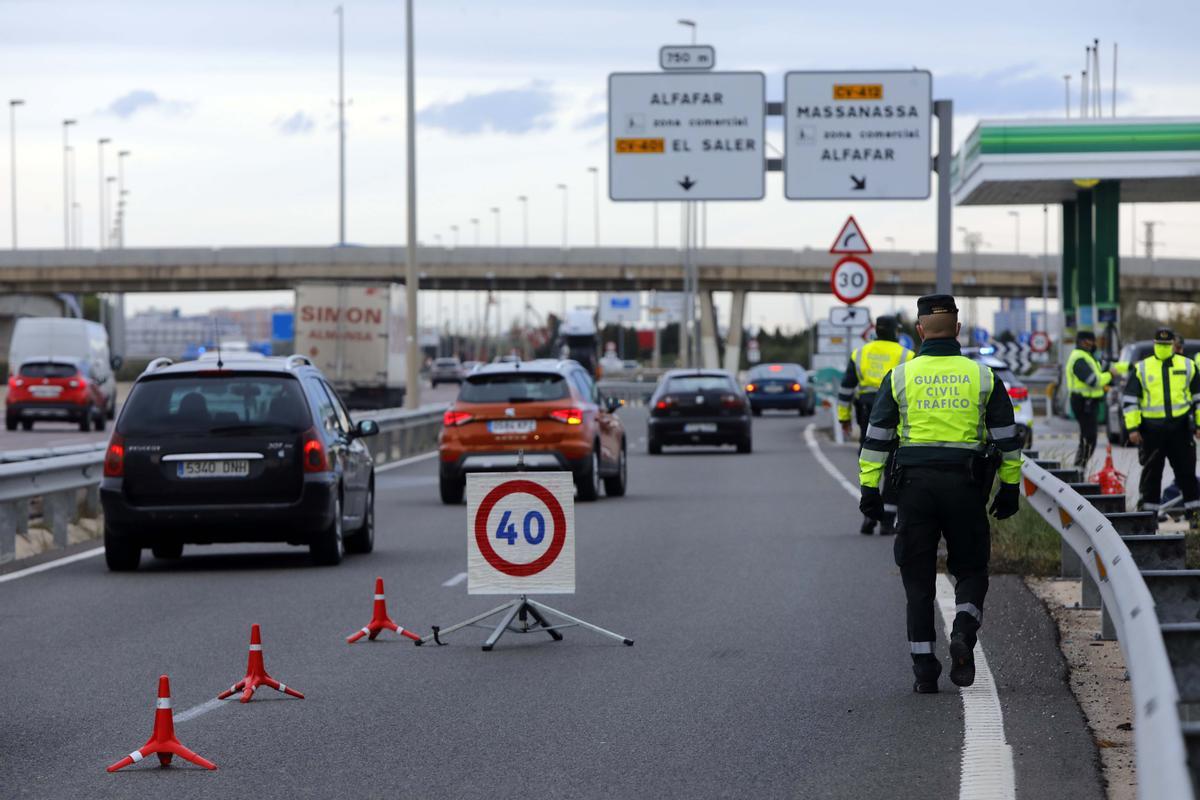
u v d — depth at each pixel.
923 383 23.53
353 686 24.98
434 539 48.19
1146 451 46.56
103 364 137.88
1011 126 116.38
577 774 19.16
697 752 20.28
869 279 72.88
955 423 23.41
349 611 33.16
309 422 40.16
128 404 40.06
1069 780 18.47
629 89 75.56
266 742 21.08
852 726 21.67
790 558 41.88
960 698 23.38
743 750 20.36
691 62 75.50
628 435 122.12
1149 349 87.81
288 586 37.22
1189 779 10.73
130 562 40.59
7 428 123.38
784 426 132.62
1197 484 46.53
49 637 29.98
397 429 93.50
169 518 39.38
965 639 22.84
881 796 17.94
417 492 67.31
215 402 40.00
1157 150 114.75
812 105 71.44
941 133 62.03
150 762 20.00
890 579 37.41
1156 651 13.55
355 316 132.38
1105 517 24.08
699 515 54.69
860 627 30.45
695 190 75.50
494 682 25.25
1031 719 21.84
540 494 28.72
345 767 19.62
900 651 27.69
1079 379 67.69
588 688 24.69
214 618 32.28
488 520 28.84
